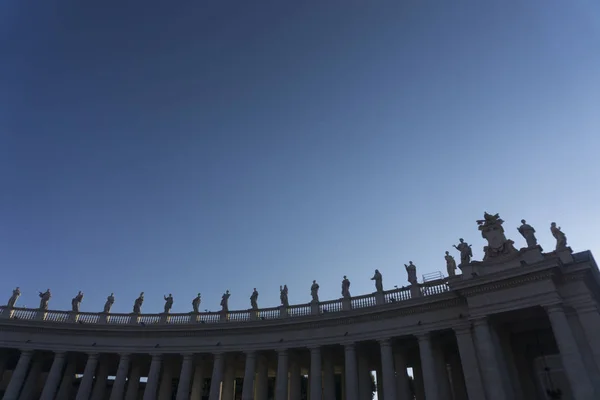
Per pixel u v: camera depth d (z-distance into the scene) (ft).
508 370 119.03
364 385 143.74
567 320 109.60
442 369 130.52
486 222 128.16
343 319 143.64
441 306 129.49
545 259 109.50
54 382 154.92
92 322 169.07
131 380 171.12
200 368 171.83
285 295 161.38
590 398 96.32
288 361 149.89
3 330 160.56
